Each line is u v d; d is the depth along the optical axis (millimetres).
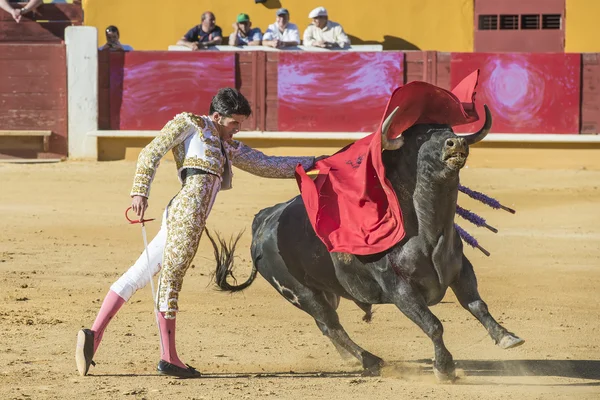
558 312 13961
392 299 9672
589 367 10680
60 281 16062
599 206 25734
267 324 13055
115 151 34656
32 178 30109
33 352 11203
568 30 37625
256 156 10344
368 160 9562
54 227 21812
